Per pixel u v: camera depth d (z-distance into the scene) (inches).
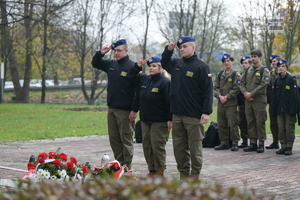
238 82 366.6
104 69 263.9
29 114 830.5
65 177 156.0
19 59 1552.7
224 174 250.2
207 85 208.4
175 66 217.9
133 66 236.5
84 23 1252.5
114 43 250.5
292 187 211.3
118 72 250.2
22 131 547.2
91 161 303.0
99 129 595.2
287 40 1167.0
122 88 247.9
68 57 1544.0
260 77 353.4
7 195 84.9
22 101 1369.3
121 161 258.1
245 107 367.6
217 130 397.7
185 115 211.2
